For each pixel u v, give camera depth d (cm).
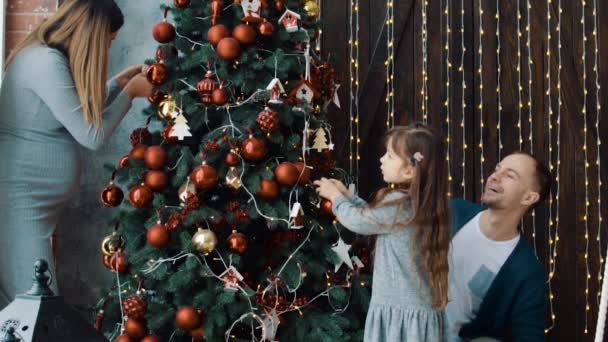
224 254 320
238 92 337
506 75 443
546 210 440
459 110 441
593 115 441
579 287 438
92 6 336
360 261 344
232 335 321
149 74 325
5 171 331
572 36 443
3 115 335
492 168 439
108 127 332
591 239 439
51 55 328
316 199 333
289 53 340
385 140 319
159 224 309
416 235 303
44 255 334
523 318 339
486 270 346
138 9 425
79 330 219
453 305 351
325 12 443
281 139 324
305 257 328
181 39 338
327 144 364
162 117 327
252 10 322
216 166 326
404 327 300
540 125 442
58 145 336
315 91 333
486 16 444
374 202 311
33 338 208
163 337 327
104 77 336
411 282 302
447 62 442
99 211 419
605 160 439
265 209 319
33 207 332
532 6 444
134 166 328
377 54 442
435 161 308
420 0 443
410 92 442
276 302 315
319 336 320
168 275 319
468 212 362
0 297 329
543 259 439
